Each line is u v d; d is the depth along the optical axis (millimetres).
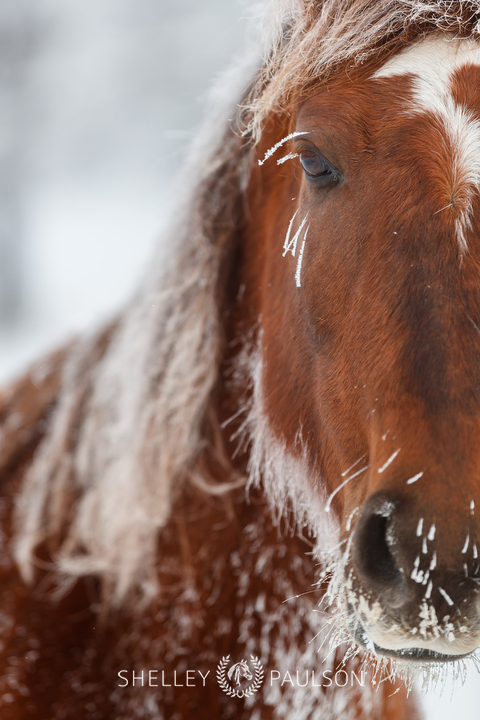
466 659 3754
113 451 4012
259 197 4008
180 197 4035
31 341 16016
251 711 3953
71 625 4004
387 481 3680
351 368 3768
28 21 25547
